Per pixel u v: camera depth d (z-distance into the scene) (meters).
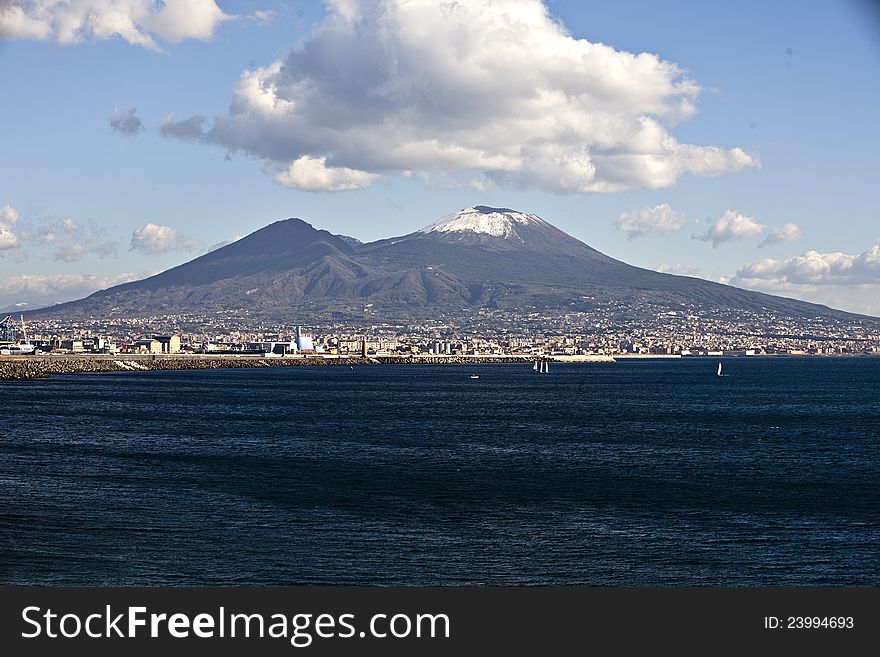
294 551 51.53
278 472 81.00
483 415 152.88
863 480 79.62
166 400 181.88
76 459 87.88
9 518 58.94
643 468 86.25
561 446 104.94
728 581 47.38
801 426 134.88
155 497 67.06
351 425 131.38
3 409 149.75
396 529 57.31
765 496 70.81
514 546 53.31
